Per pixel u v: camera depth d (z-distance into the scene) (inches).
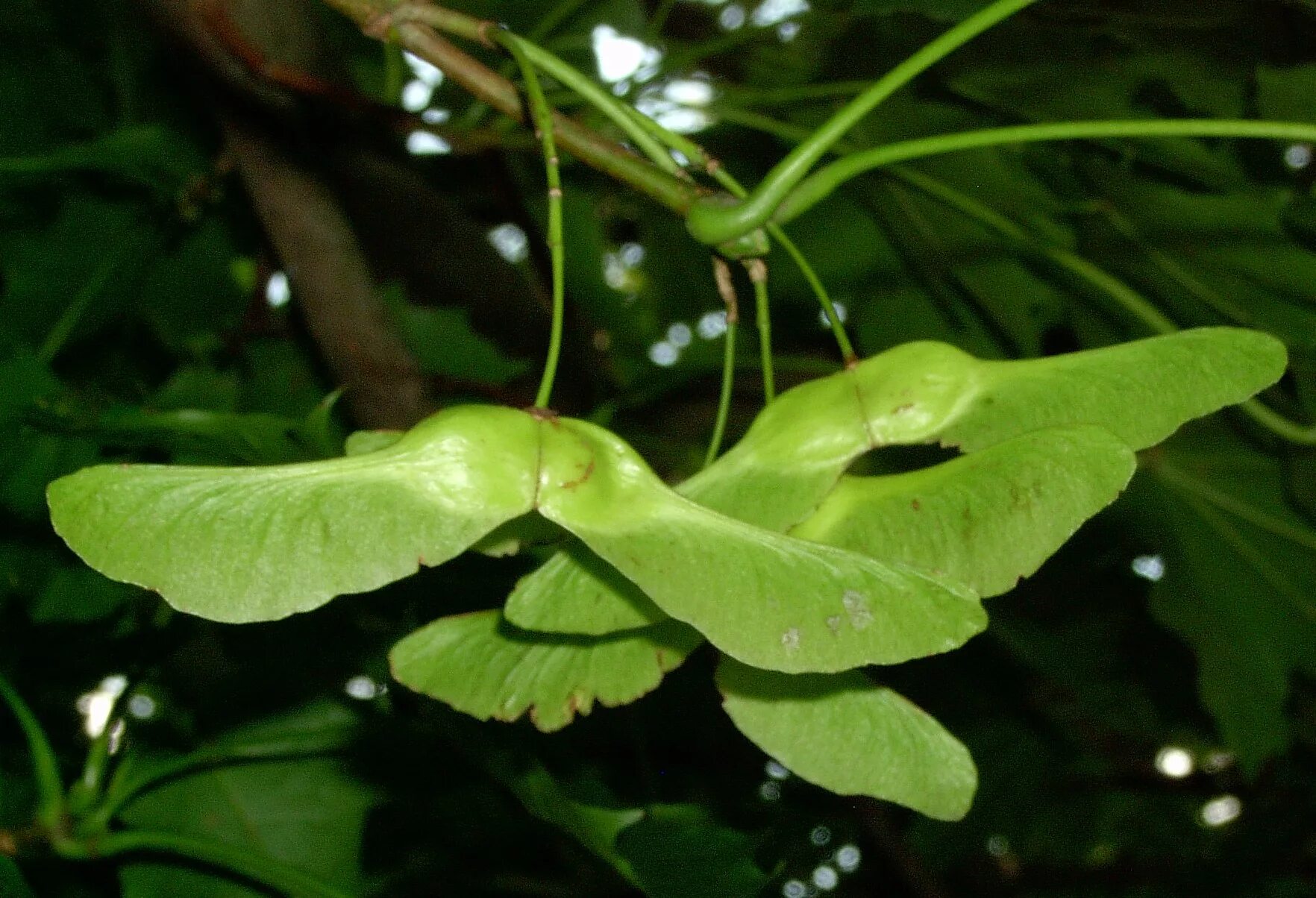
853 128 11.7
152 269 12.8
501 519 6.6
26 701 10.4
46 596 9.5
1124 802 24.7
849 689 7.6
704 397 14.9
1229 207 10.8
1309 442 11.9
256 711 10.5
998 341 13.5
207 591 6.2
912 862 16.8
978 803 21.0
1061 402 7.2
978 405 7.3
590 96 7.7
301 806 10.6
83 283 12.1
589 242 15.1
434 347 13.9
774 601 6.5
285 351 13.4
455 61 8.1
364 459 6.6
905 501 7.2
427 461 6.6
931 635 6.4
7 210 11.9
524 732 9.1
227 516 6.3
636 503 6.8
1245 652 14.1
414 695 9.6
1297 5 9.2
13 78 12.2
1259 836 21.9
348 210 13.8
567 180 14.5
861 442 7.4
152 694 10.4
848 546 7.2
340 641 9.7
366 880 12.2
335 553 6.4
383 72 13.0
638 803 13.3
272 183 11.6
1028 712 19.4
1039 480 6.9
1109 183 11.1
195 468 6.4
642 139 7.7
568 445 6.8
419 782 10.8
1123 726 20.5
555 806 8.7
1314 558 13.6
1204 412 7.0
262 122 11.6
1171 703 17.9
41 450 9.3
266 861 9.6
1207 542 13.9
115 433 9.3
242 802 10.5
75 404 10.9
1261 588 13.9
